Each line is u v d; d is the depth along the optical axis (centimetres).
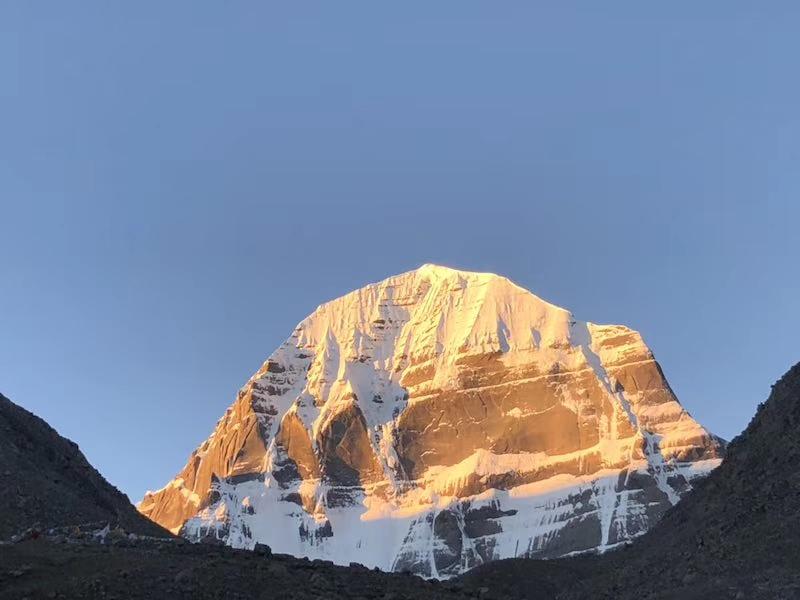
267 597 5862
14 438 9062
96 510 8406
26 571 5756
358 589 6325
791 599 7269
